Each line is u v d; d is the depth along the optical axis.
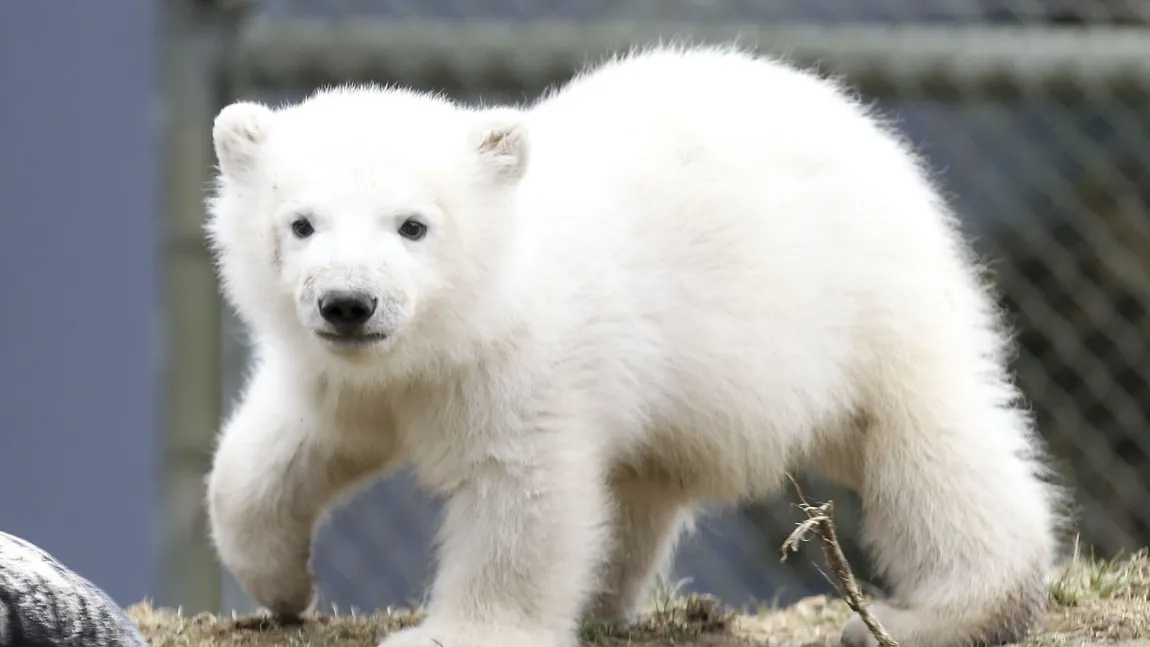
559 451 8.62
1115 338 16.31
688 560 15.05
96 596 7.04
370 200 8.21
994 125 15.78
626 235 8.95
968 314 9.94
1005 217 16.33
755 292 9.16
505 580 8.59
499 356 8.52
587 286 8.74
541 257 8.65
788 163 9.39
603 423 8.86
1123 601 10.16
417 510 14.54
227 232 8.81
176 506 12.86
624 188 9.07
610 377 8.82
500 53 13.40
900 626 9.33
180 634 9.44
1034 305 16.34
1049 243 16.23
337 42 13.21
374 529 14.49
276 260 8.40
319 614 9.86
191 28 13.01
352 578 14.48
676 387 9.15
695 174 9.20
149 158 13.68
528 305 8.52
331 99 8.83
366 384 8.63
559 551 8.61
